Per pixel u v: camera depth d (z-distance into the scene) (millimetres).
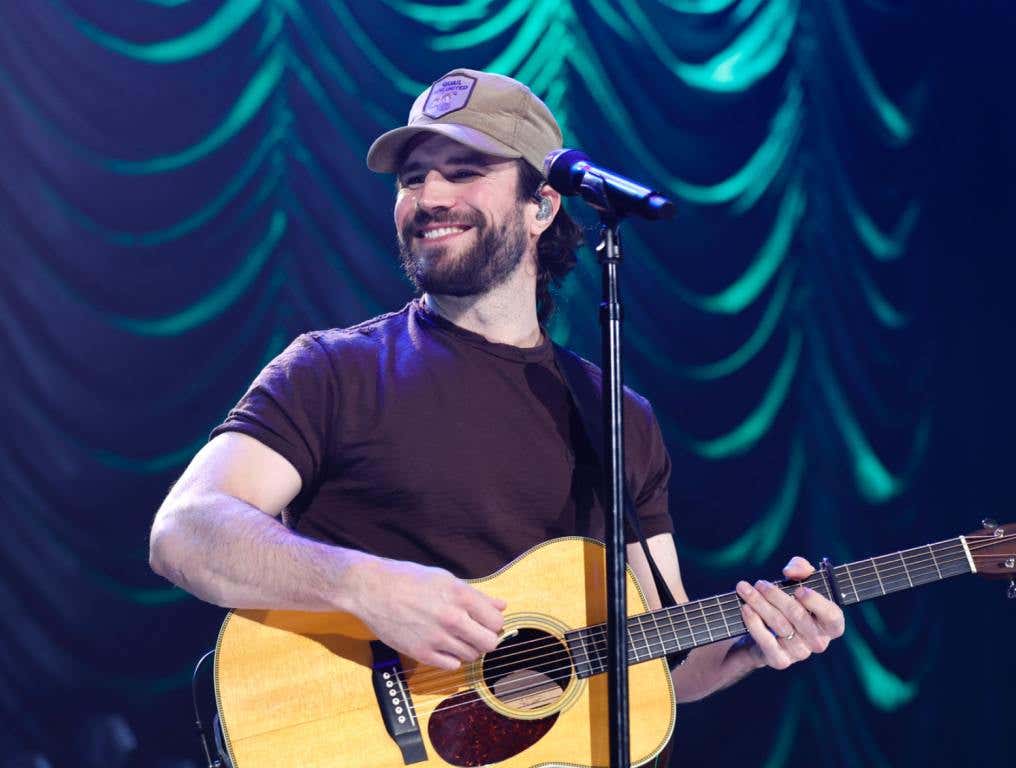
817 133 19500
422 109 8750
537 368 8484
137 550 16281
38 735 15594
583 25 18453
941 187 19578
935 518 19172
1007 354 19203
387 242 17531
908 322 19531
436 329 8414
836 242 19500
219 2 16812
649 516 9023
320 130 17266
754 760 18734
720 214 19078
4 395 15898
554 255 9523
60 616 15875
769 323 19344
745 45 19219
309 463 7645
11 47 16016
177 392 16547
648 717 7754
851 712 18922
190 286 16703
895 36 19641
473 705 7395
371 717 7168
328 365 7930
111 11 16359
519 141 8516
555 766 7375
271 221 17109
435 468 7832
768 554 18969
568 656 7734
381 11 17453
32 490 15914
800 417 19375
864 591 8414
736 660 8328
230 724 6949
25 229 16031
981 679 18812
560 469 8211
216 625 16562
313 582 6934
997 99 19469
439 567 7625
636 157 18594
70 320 16156
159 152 16562
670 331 19000
